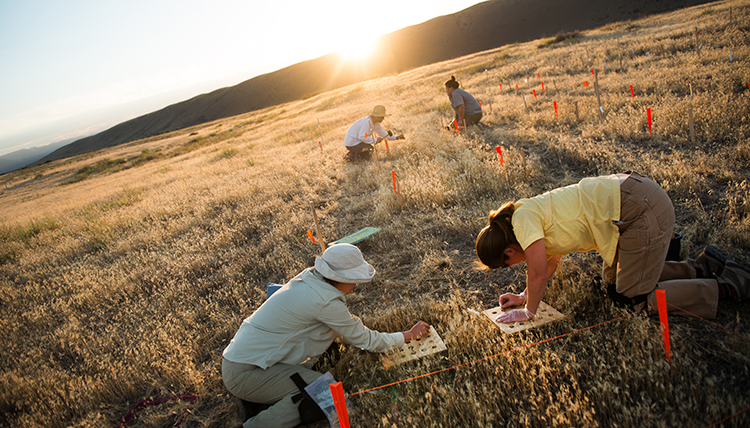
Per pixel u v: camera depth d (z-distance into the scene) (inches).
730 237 119.5
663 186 160.2
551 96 401.7
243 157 560.7
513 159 229.0
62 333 161.0
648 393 77.5
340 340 114.7
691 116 198.5
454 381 90.0
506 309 113.1
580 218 91.0
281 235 215.2
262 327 96.0
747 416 66.5
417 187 216.5
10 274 267.9
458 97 331.3
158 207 345.4
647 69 399.9
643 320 92.4
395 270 155.0
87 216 388.2
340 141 456.1
